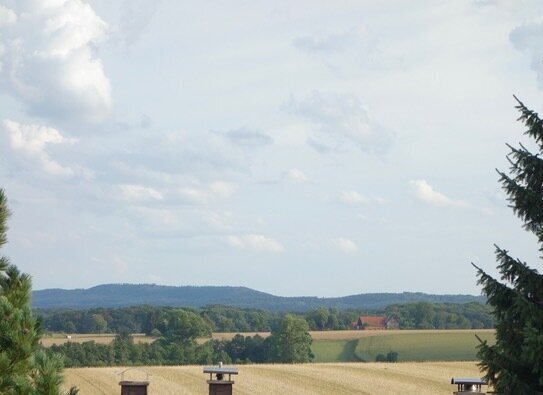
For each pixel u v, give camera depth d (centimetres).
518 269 1845
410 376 6944
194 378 6688
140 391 4175
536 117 1875
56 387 1105
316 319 18062
